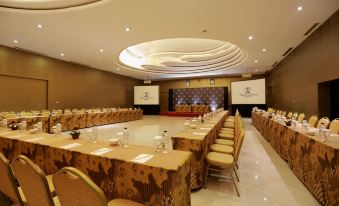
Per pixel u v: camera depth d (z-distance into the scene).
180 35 6.24
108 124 10.30
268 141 6.00
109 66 11.87
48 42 7.01
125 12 4.71
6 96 7.96
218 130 4.99
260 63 10.88
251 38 6.61
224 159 2.84
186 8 4.54
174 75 15.54
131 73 14.57
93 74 12.48
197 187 2.80
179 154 2.05
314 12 4.85
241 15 4.90
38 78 9.05
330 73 5.45
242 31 5.97
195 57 10.69
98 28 5.67
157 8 4.53
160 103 18.55
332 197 2.22
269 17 5.04
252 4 4.38
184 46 9.64
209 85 16.73
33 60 8.82
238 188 2.88
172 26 5.54
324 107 6.20
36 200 1.33
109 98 14.04
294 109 8.41
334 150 2.18
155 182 1.70
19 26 5.51
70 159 2.20
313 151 2.67
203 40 8.85
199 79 17.09
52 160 2.36
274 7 4.53
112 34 6.15
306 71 7.05
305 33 6.27
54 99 9.88
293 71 8.45
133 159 1.88
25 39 6.68
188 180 2.01
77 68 11.25
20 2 4.43
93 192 0.98
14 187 1.50
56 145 2.42
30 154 2.59
